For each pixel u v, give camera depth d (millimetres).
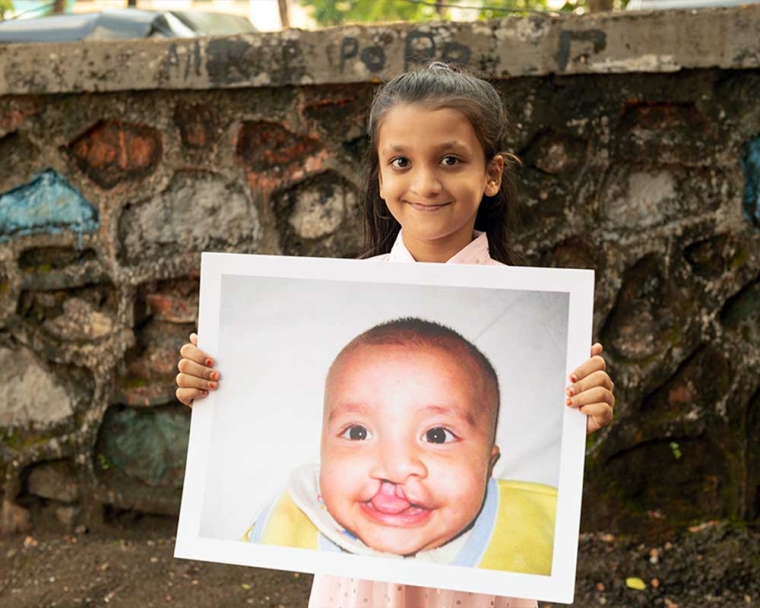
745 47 2055
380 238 1602
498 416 1258
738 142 2137
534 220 2240
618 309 2246
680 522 2254
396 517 1262
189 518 1301
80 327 2457
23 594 2205
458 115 1297
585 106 2178
